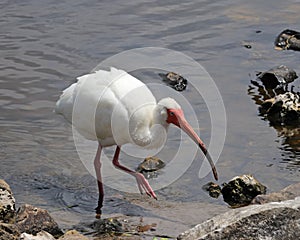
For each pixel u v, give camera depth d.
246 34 18.12
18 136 13.07
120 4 19.72
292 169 11.91
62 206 10.77
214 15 19.19
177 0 20.17
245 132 13.33
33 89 15.03
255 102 14.66
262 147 12.73
